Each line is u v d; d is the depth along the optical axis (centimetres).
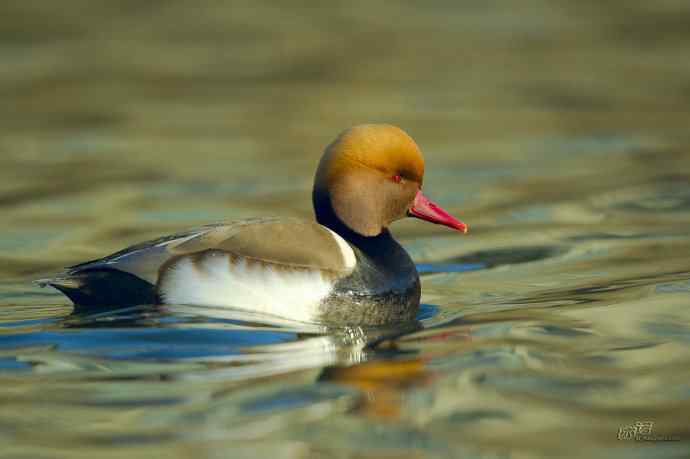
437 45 2900
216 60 2755
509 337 895
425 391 758
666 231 1322
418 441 670
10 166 1794
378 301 977
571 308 993
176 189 1628
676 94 2328
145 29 3123
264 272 940
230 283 936
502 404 731
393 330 938
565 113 2180
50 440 679
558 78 2514
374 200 1035
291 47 2889
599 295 1041
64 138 2016
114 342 870
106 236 1348
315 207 1057
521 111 2206
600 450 659
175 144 1955
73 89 2450
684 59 2692
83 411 726
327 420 704
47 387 772
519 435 679
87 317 935
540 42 2922
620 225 1366
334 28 3136
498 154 1853
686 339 877
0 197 1577
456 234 1369
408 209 1059
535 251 1259
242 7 3434
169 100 2342
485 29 3098
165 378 788
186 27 3153
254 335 894
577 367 810
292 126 2095
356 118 2147
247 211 1484
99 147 1936
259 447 662
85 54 2806
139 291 938
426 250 1293
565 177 1672
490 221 1423
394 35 3030
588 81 2481
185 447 664
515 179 1672
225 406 730
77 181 1683
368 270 987
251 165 1791
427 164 1795
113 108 2269
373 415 712
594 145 1905
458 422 701
